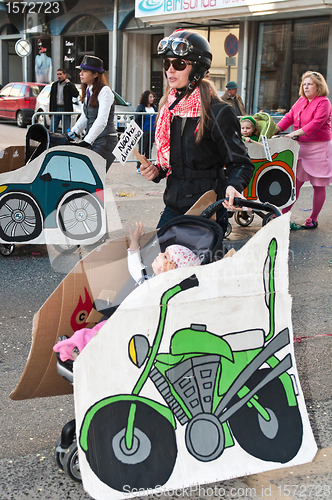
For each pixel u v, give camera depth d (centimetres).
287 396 257
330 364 373
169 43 282
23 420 306
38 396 276
